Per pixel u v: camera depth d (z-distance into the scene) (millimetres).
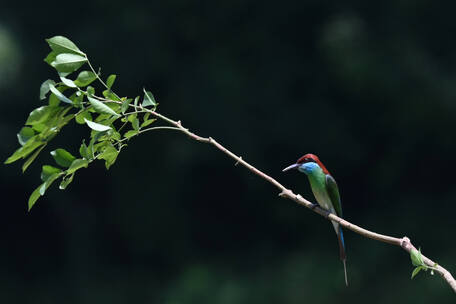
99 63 17766
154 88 18391
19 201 19859
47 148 18438
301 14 18422
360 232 3320
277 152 18578
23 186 19391
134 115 3229
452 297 14914
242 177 18609
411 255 3090
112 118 3078
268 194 18828
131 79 17969
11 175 18609
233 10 18578
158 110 18406
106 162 3189
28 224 20219
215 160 18219
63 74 2969
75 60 2977
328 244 18234
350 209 18781
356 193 18938
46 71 18172
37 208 20000
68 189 19891
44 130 2955
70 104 2984
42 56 18219
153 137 18469
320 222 18641
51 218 20172
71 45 2982
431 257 16641
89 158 3053
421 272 15625
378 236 3273
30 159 2982
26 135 2949
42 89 2918
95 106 2975
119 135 3184
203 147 18047
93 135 3100
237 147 18078
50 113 2959
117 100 3176
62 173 3021
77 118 3047
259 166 18359
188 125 18188
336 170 18750
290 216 18781
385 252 16812
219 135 18078
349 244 17766
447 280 2988
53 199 19844
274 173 18703
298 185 18734
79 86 3039
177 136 18156
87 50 17734
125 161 19062
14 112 18031
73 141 18547
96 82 17828
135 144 18656
